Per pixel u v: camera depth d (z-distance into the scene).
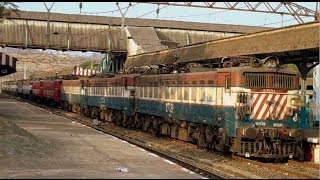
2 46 57.47
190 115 23.45
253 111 19.00
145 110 30.84
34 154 17.34
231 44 31.50
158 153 19.11
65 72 83.00
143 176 13.16
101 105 42.06
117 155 18.09
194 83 23.03
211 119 21.02
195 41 64.19
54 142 21.84
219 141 20.50
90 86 46.44
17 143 18.95
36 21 58.78
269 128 18.94
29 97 81.25
